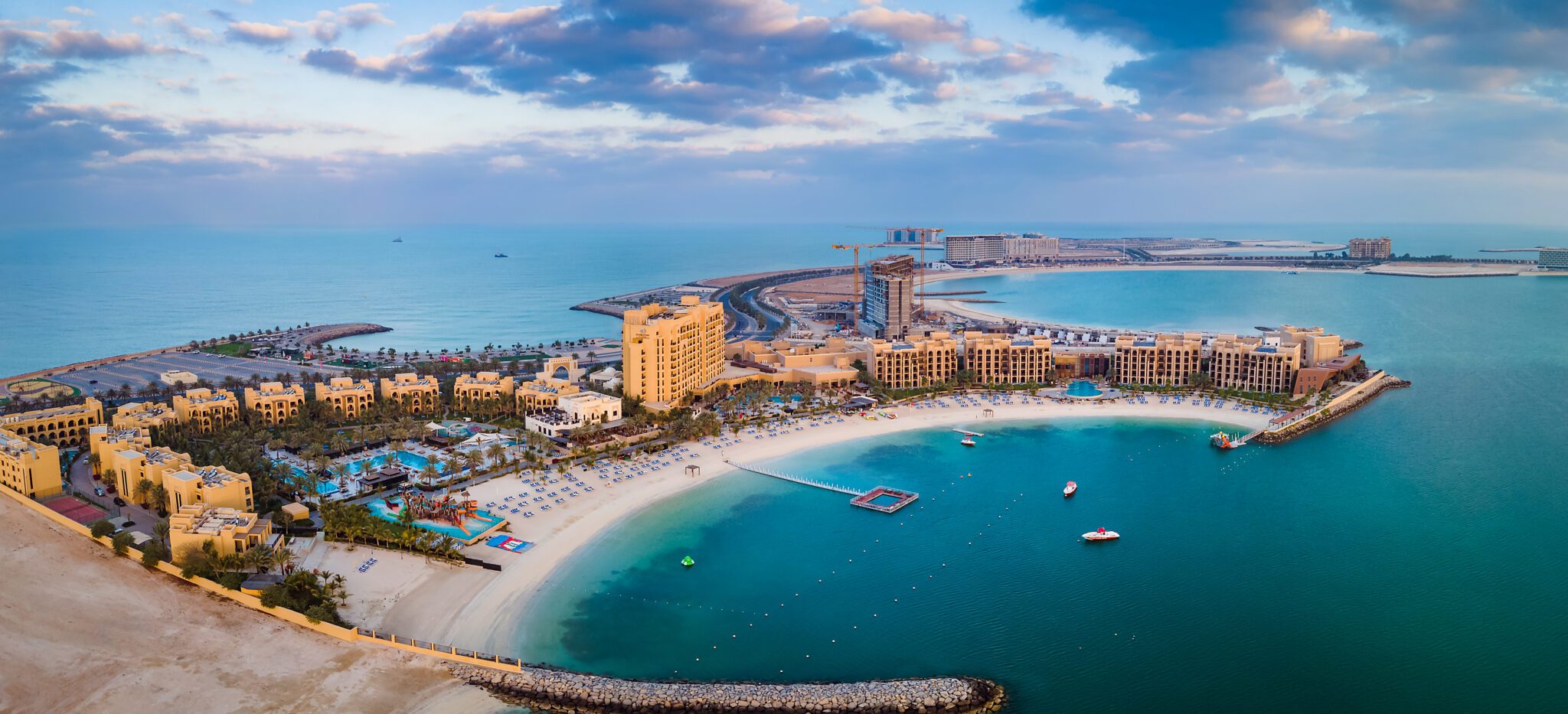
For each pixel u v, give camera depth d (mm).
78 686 191500
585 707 192000
